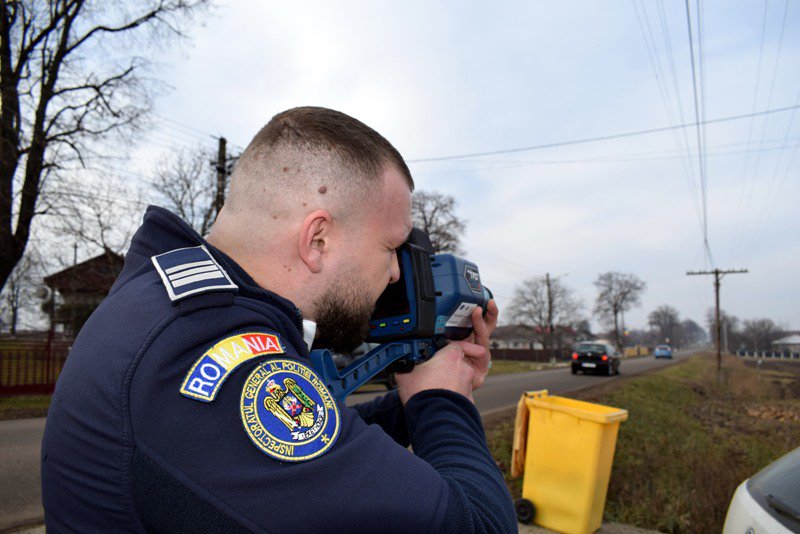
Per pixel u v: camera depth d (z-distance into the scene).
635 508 4.65
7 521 3.95
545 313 64.19
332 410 0.73
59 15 11.80
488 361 1.38
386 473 0.69
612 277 79.44
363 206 0.90
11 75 11.52
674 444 8.00
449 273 1.37
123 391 0.65
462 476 0.81
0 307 26.20
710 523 4.44
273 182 0.88
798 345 99.00
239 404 0.65
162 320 0.69
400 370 1.22
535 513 4.02
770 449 8.92
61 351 11.95
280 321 0.79
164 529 0.62
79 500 0.67
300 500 0.63
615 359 25.30
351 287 0.91
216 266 0.78
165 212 0.87
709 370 34.47
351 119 0.95
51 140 12.00
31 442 6.69
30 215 12.02
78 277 18.44
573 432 3.93
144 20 12.46
